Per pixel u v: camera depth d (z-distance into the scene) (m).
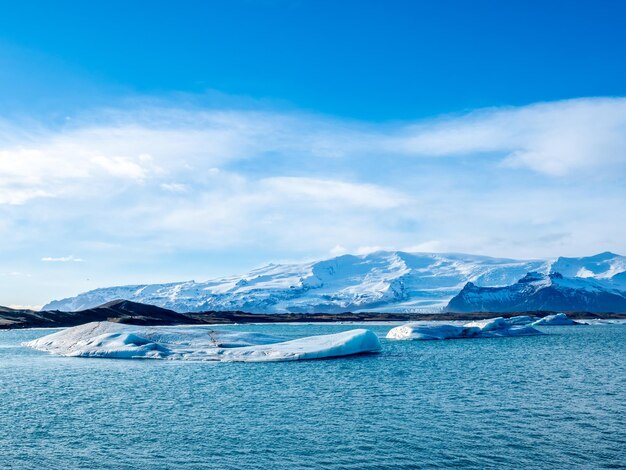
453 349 94.88
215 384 51.75
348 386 50.62
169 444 30.75
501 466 26.95
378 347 86.50
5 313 186.00
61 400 43.69
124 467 26.91
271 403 42.34
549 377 56.88
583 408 40.16
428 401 43.09
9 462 27.70
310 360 72.62
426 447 30.06
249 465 27.19
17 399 44.12
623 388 49.38
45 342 96.00
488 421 36.00
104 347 81.25
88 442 31.22
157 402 42.75
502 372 61.06
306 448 29.94
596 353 86.25
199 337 87.75
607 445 30.34
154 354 75.88
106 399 44.09
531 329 147.75
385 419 36.72
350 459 28.05
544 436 32.16
